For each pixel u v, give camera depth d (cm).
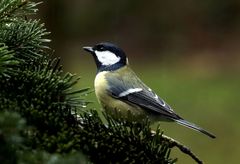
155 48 2984
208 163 1584
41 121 315
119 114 404
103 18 3114
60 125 318
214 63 2652
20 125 252
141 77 2455
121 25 3144
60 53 1791
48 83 348
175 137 1689
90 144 334
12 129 251
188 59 2761
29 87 343
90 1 3088
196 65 2648
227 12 3047
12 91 337
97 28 3103
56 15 1761
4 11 359
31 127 300
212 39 2956
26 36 376
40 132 312
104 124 351
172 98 2133
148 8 3175
